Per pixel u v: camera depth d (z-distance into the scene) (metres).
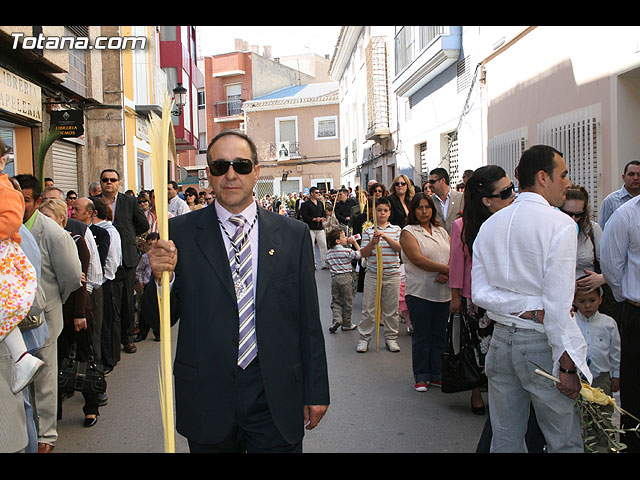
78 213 5.88
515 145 10.27
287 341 2.57
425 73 14.97
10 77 9.05
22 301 2.96
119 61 14.64
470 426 4.73
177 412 2.57
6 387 2.95
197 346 2.49
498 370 3.02
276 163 41.88
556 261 2.74
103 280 6.08
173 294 2.59
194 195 13.23
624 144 7.35
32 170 10.55
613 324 3.96
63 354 5.04
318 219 15.02
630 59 7.04
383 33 21.98
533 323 2.87
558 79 8.82
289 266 2.62
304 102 40.88
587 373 2.68
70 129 10.76
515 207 3.00
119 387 5.98
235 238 2.59
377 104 21.83
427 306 5.64
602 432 3.01
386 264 7.07
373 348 7.37
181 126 22.73
